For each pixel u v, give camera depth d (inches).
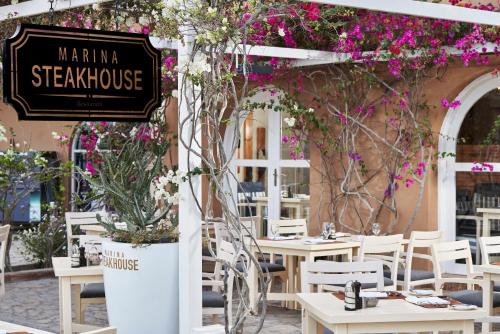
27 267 517.7
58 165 614.9
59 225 524.1
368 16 426.3
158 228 311.6
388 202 443.8
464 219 426.0
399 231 440.5
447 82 420.5
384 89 443.2
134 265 295.3
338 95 459.8
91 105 225.0
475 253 422.3
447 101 415.5
